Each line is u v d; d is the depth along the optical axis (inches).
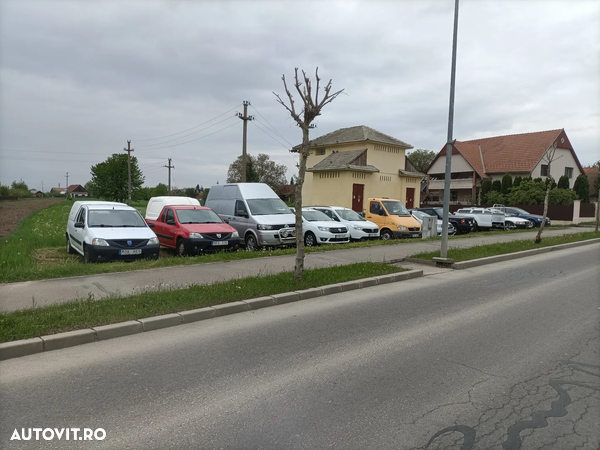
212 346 207.2
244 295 286.8
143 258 435.5
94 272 356.8
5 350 188.2
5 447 122.0
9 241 562.3
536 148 1726.1
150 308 249.1
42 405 146.8
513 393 159.8
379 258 482.0
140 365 182.5
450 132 463.2
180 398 152.8
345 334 227.1
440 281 386.0
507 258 539.2
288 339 218.2
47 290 294.4
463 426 136.5
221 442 126.0
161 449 122.4
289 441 126.6
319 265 421.1
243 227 573.6
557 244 673.0
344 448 123.5
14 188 3892.7
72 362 185.3
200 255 471.2
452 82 458.3
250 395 155.7
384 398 154.4
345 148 1310.3
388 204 740.7
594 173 2087.8
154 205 646.5
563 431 134.5
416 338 221.6
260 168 2864.2
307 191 1439.5
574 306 292.7
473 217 917.2
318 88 328.8
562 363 189.2
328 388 162.1
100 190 2802.7
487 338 222.5
